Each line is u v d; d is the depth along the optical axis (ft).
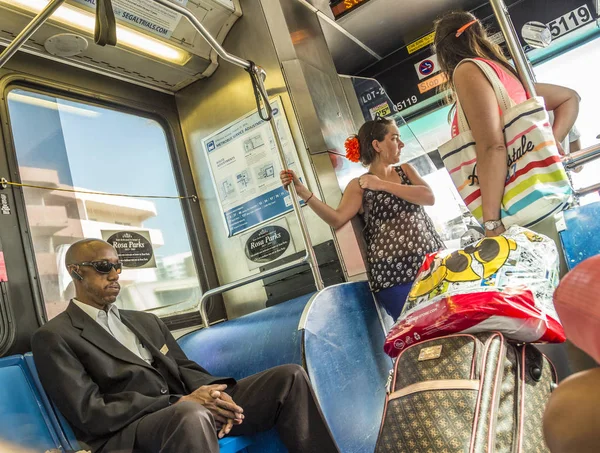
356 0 15.64
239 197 12.12
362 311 9.62
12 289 8.58
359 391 8.78
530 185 6.36
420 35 18.45
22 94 10.03
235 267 12.21
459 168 7.03
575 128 12.24
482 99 6.56
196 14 11.34
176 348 9.01
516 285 6.44
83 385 7.15
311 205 10.11
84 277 8.30
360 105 12.76
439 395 5.93
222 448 7.09
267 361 8.50
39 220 9.44
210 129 12.61
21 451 6.77
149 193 11.80
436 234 9.96
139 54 11.23
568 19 16.93
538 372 6.39
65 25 9.78
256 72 10.40
